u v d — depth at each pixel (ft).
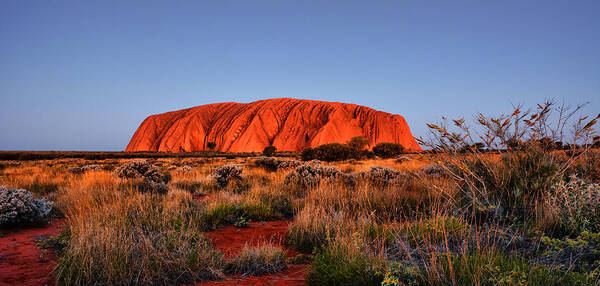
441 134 14.83
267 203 27.50
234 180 42.14
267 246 14.43
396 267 9.47
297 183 34.86
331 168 37.52
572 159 13.94
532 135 14.71
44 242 16.12
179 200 24.97
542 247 11.35
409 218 18.93
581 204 12.07
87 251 11.85
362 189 25.86
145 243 12.73
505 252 11.08
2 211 19.56
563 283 7.93
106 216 16.93
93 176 42.01
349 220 17.53
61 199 27.32
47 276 11.87
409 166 58.23
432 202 20.20
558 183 13.46
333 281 9.66
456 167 15.81
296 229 17.60
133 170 42.60
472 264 9.32
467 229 13.15
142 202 22.20
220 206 23.97
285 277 12.12
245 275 12.39
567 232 12.01
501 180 15.15
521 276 7.82
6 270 12.43
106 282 10.62
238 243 17.29
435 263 9.04
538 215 13.60
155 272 11.51
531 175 14.75
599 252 9.49
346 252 11.73
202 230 19.56
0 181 39.14
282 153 297.33
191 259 12.53
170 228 16.33
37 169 63.05
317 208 19.22
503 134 14.56
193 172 55.26
